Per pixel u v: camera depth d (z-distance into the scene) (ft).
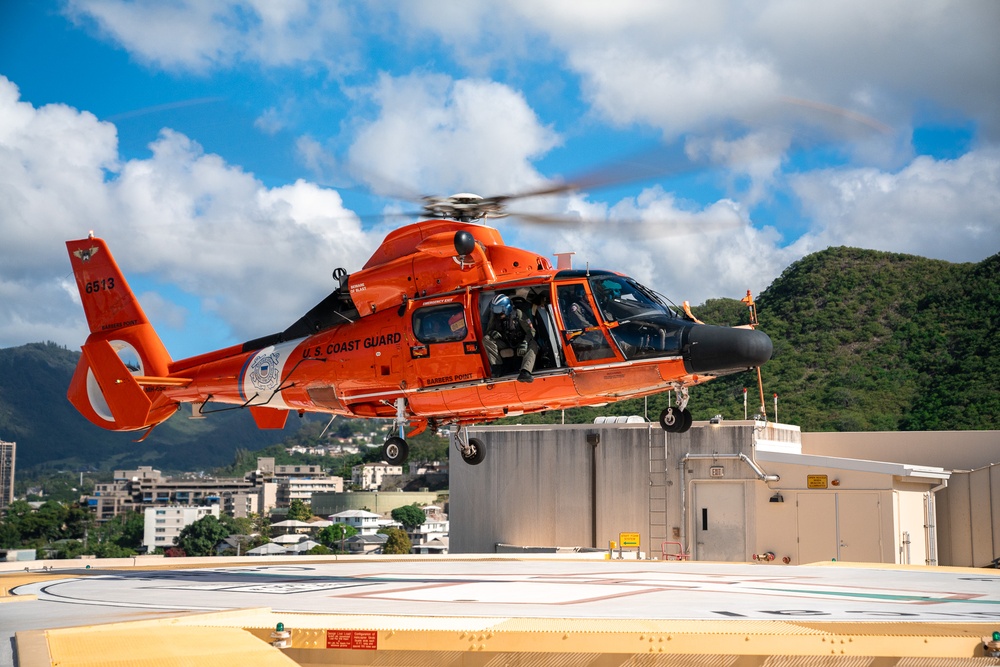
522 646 20.97
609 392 48.80
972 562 95.14
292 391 57.82
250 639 21.72
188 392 64.39
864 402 321.32
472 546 99.04
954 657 19.69
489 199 53.52
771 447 94.68
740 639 20.24
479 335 49.47
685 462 91.61
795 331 395.55
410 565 59.00
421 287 51.31
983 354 331.57
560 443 96.78
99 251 68.95
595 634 20.76
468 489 100.12
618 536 93.40
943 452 100.89
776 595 34.04
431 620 22.93
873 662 19.86
